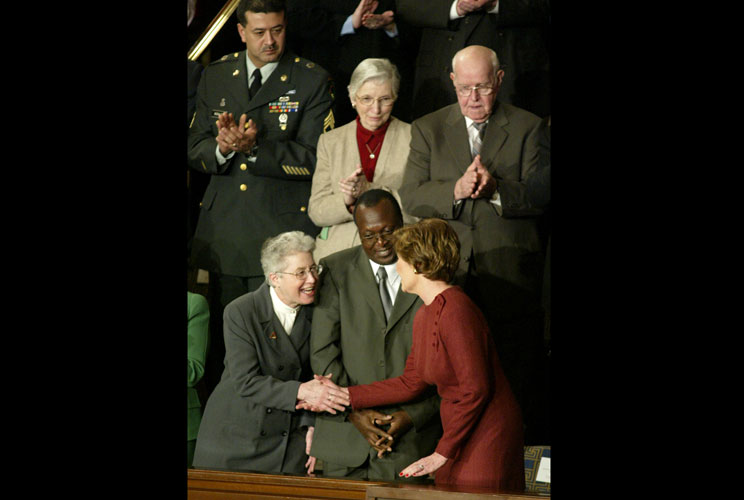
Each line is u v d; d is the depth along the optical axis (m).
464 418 11.59
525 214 12.71
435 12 13.04
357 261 13.12
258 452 13.05
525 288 12.72
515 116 12.83
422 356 12.15
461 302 11.92
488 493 10.16
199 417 13.56
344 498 12.27
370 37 13.42
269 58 13.80
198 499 13.05
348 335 13.01
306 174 13.60
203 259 13.92
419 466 11.61
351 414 12.77
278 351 13.24
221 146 13.67
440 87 13.09
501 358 12.62
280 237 13.32
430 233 12.08
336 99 13.67
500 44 12.85
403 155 13.19
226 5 13.98
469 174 12.70
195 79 14.16
